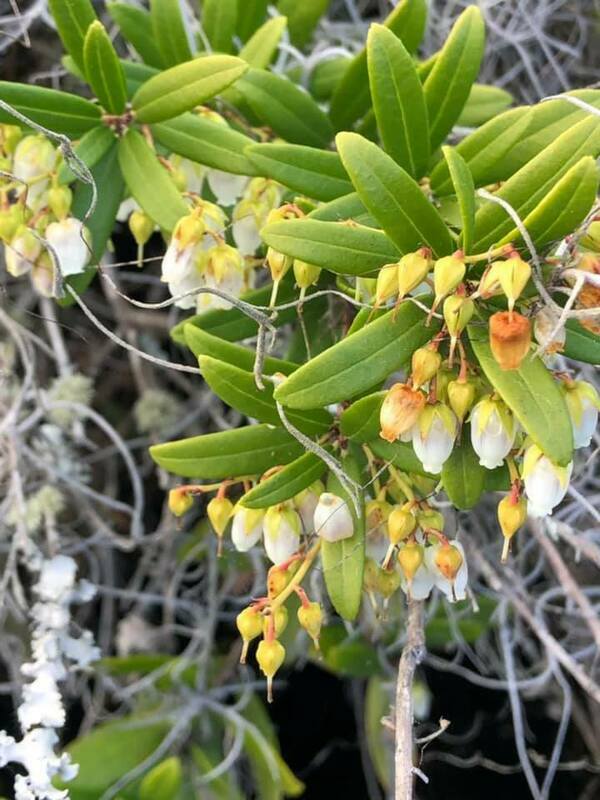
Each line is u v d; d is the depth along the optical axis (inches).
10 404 12.9
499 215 7.9
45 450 12.7
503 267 7.5
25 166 9.3
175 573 13.6
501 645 14.2
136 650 13.7
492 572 11.7
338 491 8.7
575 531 11.8
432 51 13.5
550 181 7.9
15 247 9.4
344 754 14.9
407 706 9.0
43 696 11.1
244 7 11.1
